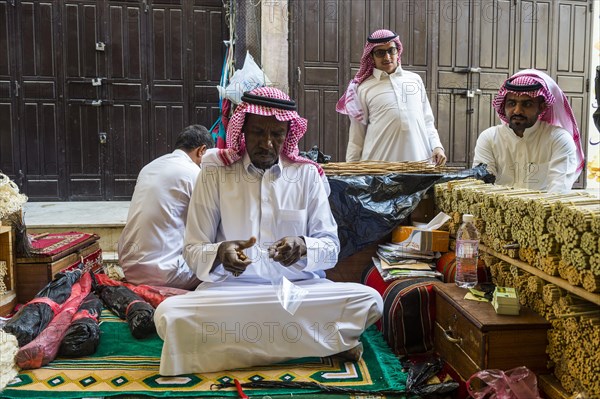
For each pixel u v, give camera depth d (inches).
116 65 232.5
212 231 81.5
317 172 85.0
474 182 102.6
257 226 80.8
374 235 107.6
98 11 228.5
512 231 79.2
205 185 80.7
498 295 71.9
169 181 110.0
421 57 233.3
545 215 69.1
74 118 231.6
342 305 76.4
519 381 64.4
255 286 77.2
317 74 224.4
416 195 109.6
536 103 107.1
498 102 114.0
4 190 104.2
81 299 98.1
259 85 189.5
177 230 111.0
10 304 103.9
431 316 86.3
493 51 238.8
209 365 74.3
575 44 244.4
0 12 222.4
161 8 233.5
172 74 237.0
